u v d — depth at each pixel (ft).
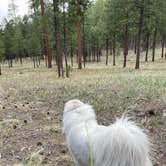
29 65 186.80
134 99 38.86
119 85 53.11
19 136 26.86
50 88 55.42
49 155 22.39
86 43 197.36
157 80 56.18
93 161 12.27
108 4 134.51
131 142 11.25
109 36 157.89
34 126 29.94
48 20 91.66
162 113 30.25
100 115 32.40
